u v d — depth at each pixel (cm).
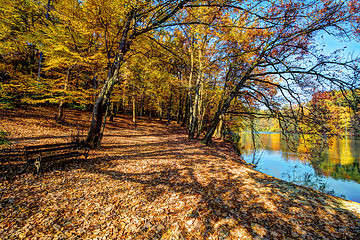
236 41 1184
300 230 365
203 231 360
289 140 1004
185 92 2548
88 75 1303
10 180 489
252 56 1253
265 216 414
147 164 784
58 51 919
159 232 357
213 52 1349
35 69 1433
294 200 498
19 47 1123
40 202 421
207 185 589
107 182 576
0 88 940
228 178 656
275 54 1075
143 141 1349
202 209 439
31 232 322
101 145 1041
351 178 1140
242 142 3002
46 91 1125
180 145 1301
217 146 1642
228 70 1555
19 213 368
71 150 834
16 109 1302
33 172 564
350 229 370
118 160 805
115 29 905
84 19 884
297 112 959
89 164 712
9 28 1001
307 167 1395
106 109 965
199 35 1221
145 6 729
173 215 415
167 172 702
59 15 909
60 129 1190
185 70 942
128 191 528
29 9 1024
